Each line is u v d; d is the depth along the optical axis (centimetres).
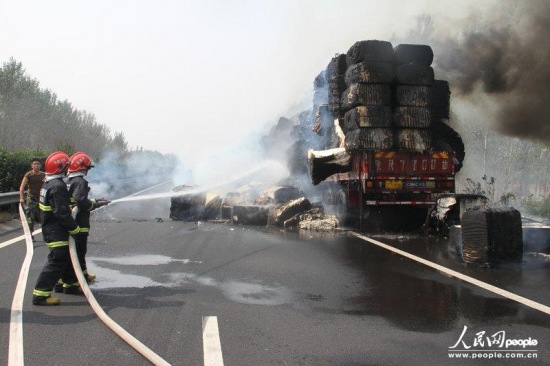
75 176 611
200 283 617
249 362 371
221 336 426
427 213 1116
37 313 492
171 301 536
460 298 549
